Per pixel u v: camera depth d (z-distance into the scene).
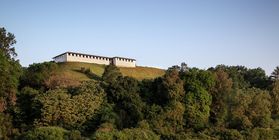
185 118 115.38
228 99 123.25
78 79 157.12
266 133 112.50
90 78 167.38
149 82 126.25
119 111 112.94
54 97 110.00
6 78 117.38
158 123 110.00
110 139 96.88
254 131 111.31
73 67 180.12
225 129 111.12
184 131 112.38
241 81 154.38
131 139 98.75
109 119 107.44
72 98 111.69
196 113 115.69
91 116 109.75
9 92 117.44
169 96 117.88
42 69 137.25
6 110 114.06
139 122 107.62
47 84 130.88
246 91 133.12
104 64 198.88
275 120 127.06
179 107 114.00
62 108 108.06
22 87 132.12
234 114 120.62
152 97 121.62
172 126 112.44
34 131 98.06
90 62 195.88
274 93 135.50
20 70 132.25
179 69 132.38
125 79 121.88
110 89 118.06
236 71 163.12
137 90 120.94
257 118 120.62
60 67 176.62
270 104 131.38
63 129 101.38
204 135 107.12
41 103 110.19
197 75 122.81
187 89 120.38
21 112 112.81
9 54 143.38
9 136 106.75
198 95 118.31
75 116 108.00
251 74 167.00
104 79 153.75
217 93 123.31
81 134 105.31
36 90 123.25
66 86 124.56
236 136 107.25
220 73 127.12
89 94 114.06
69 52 191.00
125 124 111.25
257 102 123.56
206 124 115.75
